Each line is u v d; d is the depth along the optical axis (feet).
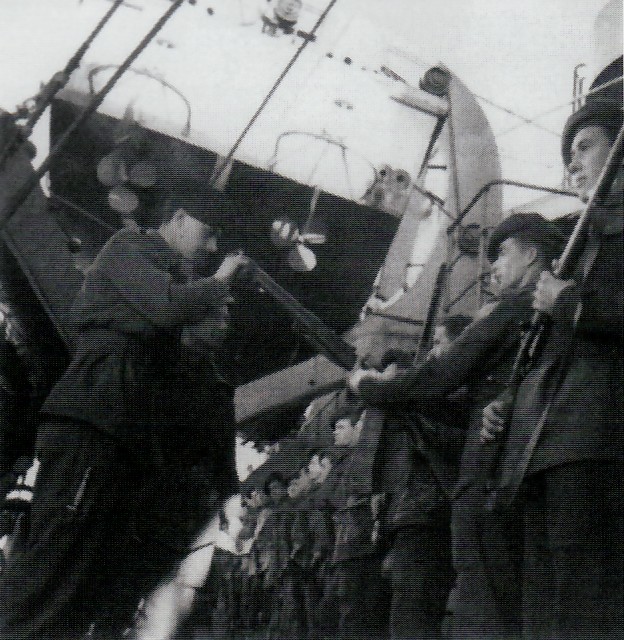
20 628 18.15
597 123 19.19
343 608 25.00
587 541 15.61
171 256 21.65
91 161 27.91
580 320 16.31
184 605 22.65
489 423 17.81
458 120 35.96
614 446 15.90
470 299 32.22
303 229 29.94
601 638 15.21
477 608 18.43
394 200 30.71
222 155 28.71
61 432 19.12
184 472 21.38
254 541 37.24
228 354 30.07
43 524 18.60
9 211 19.94
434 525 22.16
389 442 24.45
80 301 20.35
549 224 19.99
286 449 37.50
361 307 30.94
